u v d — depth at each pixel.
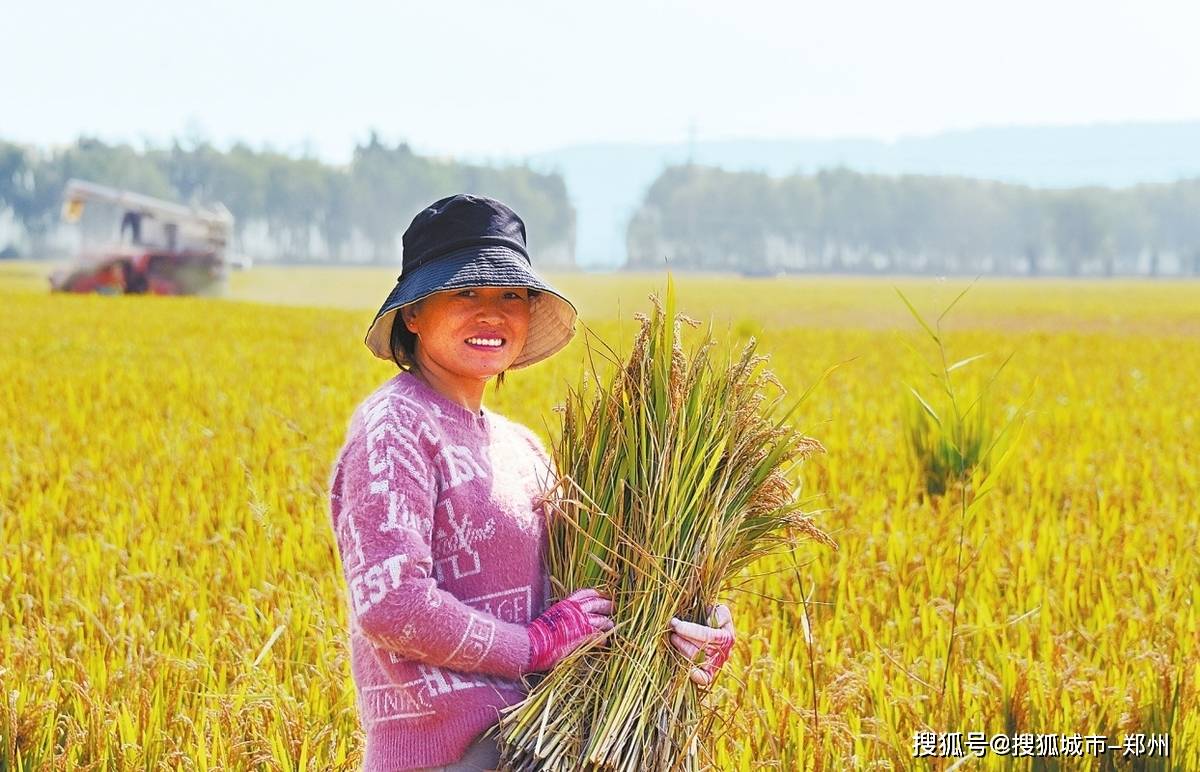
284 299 55.41
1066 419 11.16
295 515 6.55
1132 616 4.85
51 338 21.83
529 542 2.57
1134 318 42.81
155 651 4.31
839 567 5.35
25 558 5.66
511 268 2.54
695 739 2.72
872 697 4.10
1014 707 3.98
